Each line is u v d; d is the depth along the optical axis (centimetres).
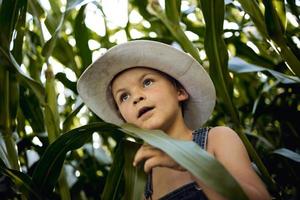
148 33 174
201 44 156
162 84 92
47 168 82
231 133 91
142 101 88
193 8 150
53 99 103
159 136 65
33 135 124
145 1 148
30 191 85
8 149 101
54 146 79
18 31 106
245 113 144
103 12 148
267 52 150
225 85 98
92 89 103
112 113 107
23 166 131
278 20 99
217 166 58
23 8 104
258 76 157
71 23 160
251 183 78
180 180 90
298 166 117
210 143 91
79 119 168
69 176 122
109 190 87
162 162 72
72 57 129
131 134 72
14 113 103
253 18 105
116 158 86
